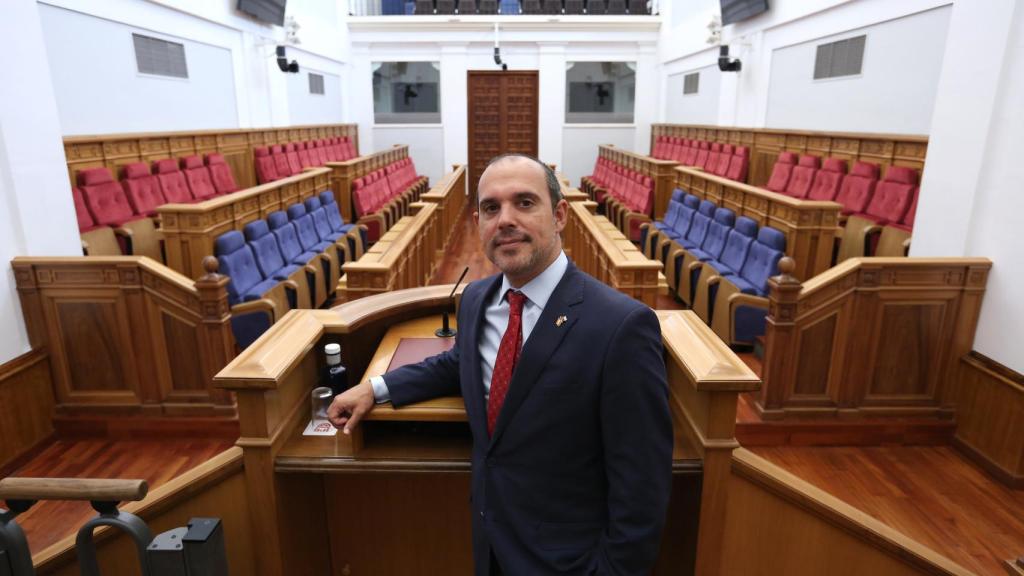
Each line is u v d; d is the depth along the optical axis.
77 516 1.39
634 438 0.58
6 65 1.62
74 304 1.67
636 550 0.58
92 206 2.62
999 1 1.61
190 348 1.70
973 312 1.67
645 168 4.64
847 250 2.80
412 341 0.92
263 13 4.61
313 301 2.62
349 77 6.84
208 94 4.05
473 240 4.54
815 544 0.81
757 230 2.53
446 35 6.69
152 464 1.60
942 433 1.73
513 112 6.98
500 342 0.67
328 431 0.83
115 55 3.12
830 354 1.72
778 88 4.32
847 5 3.47
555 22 6.64
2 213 1.62
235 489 0.76
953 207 1.77
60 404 1.72
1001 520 1.42
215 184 3.68
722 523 0.78
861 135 3.27
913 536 1.37
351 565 0.97
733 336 2.14
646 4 6.83
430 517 0.94
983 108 1.66
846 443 1.74
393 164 5.75
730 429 0.75
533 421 0.61
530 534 0.62
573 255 3.21
